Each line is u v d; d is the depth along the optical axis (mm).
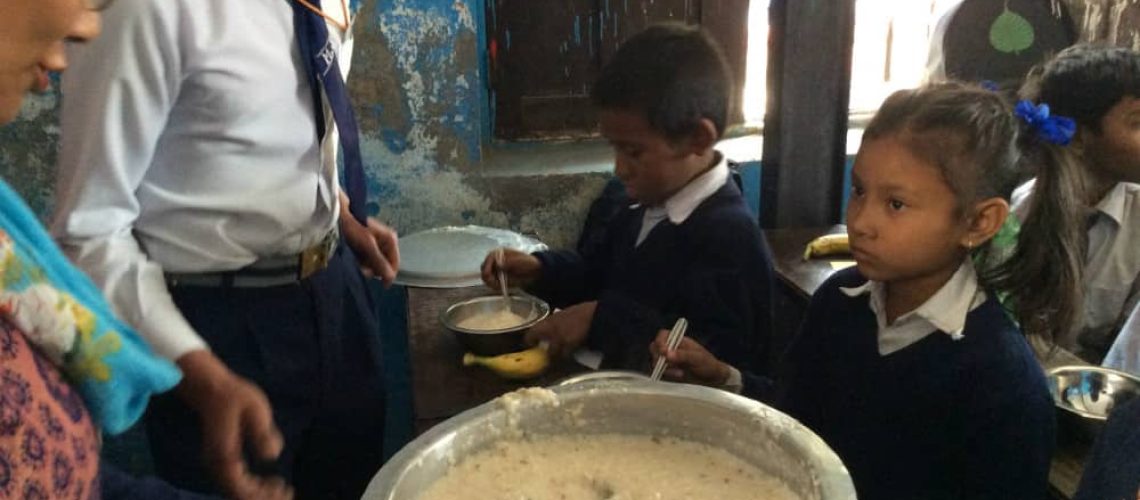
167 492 833
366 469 1503
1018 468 944
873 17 2584
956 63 2232
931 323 1017
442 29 2025
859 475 1085
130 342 687
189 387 913
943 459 1030
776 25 1948
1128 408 888
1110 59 1448
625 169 1424
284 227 1182
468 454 795
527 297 1551
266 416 903
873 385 1070
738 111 2434
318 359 1288
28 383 585
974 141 947
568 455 823
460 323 1474
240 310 1204
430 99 2076
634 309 1330
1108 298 1581
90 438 660
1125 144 1454
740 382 1250
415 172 2133
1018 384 960
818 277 1720
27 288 601
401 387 2262
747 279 1348
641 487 764
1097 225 1562
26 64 592
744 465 798
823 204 2082
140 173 1042
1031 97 1526
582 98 2342
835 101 1995
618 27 2281
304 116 1175
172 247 1146
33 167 1906
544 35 2262
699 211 1394
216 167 1107
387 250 1558
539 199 2209
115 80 976
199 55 1026
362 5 1972
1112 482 854
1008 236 1094
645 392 833
